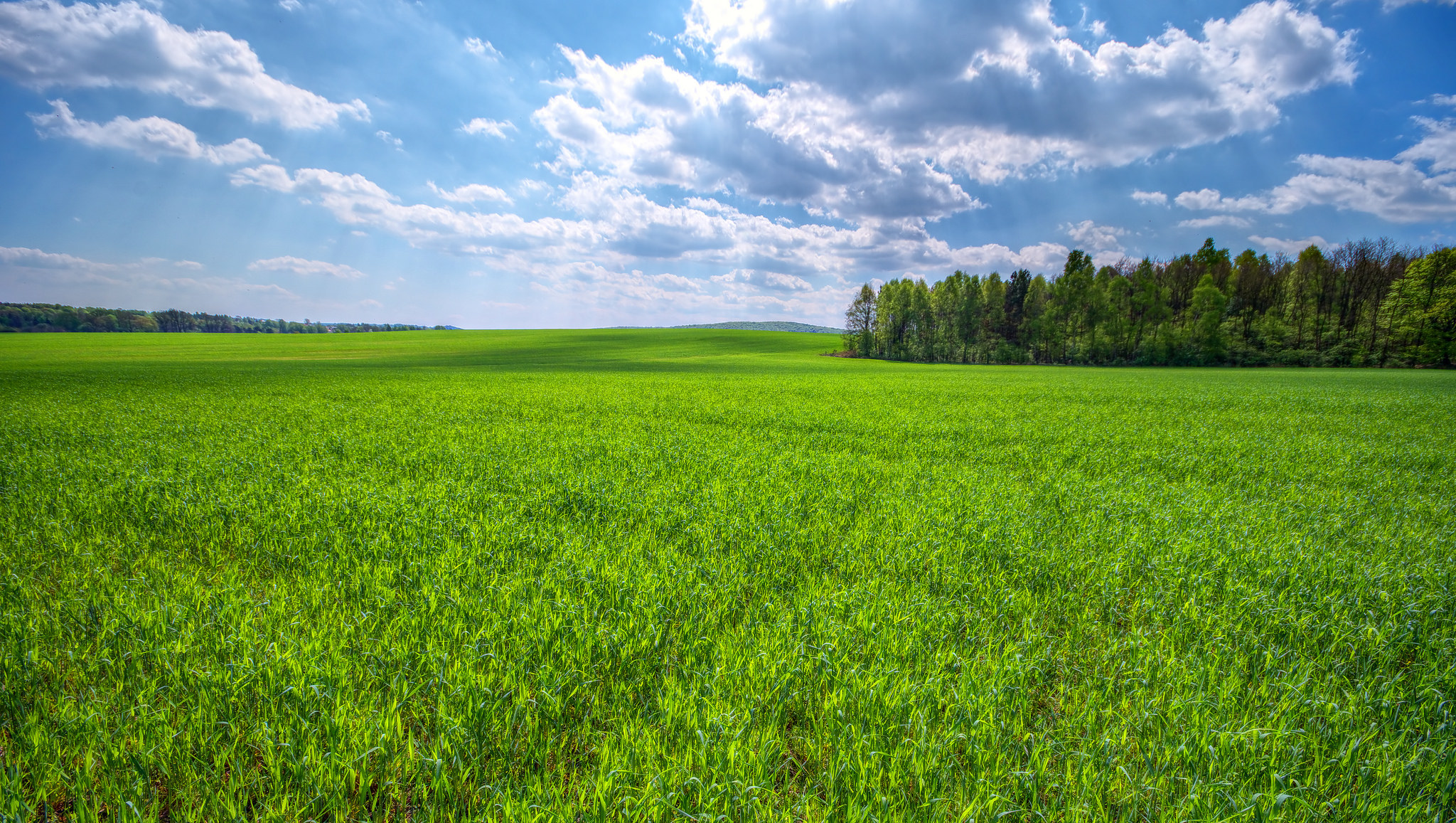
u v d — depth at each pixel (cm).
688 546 650
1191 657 407
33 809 266
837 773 298
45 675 374
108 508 734
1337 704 349
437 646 407
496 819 270
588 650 398
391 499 790
